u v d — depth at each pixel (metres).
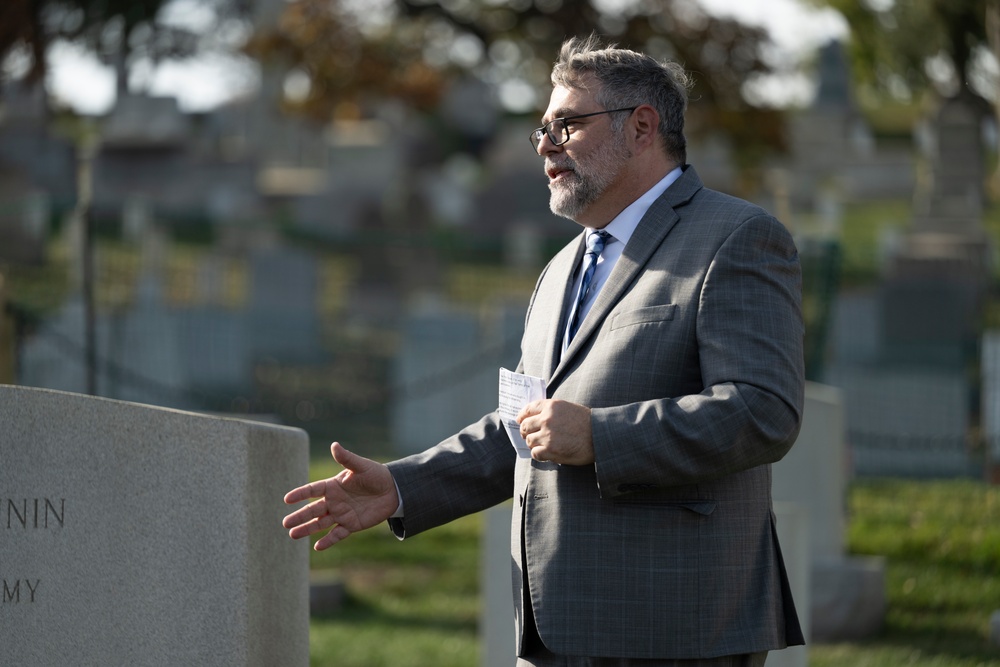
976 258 26.30
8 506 5.53
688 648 4.71
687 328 4.80
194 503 5.68
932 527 14.14
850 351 22.30
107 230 30.42
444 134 52.94
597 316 5.00
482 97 53.94
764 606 4.86
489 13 35.22
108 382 19.58
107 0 28.70
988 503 15.30
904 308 22.33
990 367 18.34
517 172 42.06
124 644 5.61
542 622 4.84
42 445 5.58
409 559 14.84
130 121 43.47
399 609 12.71
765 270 4.81
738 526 4.86
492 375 21.48
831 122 54.06
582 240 5.52
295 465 6.30
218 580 5.66
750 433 4.56
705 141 36.25
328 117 39.09
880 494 16.00
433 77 39.47
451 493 5.42
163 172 42.22
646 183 5.16
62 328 20.12
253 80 44.97
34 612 5.54
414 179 46.59
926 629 11.34
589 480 4.85
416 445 21.69
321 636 11.34
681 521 4.77
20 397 5.55
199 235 35.50
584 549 4.82
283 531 6.14
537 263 32.25
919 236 30.02
